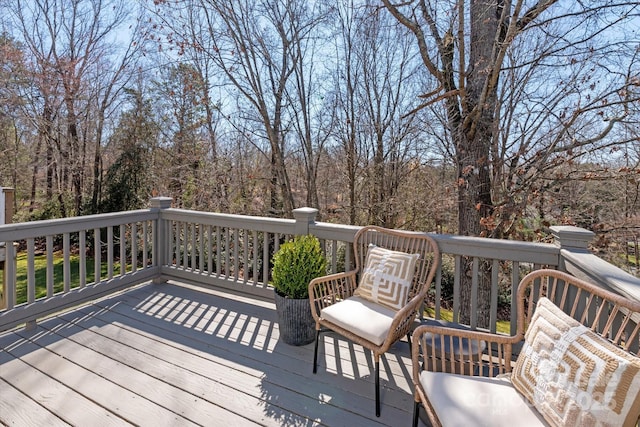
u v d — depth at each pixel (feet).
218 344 8.61
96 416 6.03
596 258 6.22
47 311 9.45
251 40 23.97
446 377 4.91
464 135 15.03
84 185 34.04
